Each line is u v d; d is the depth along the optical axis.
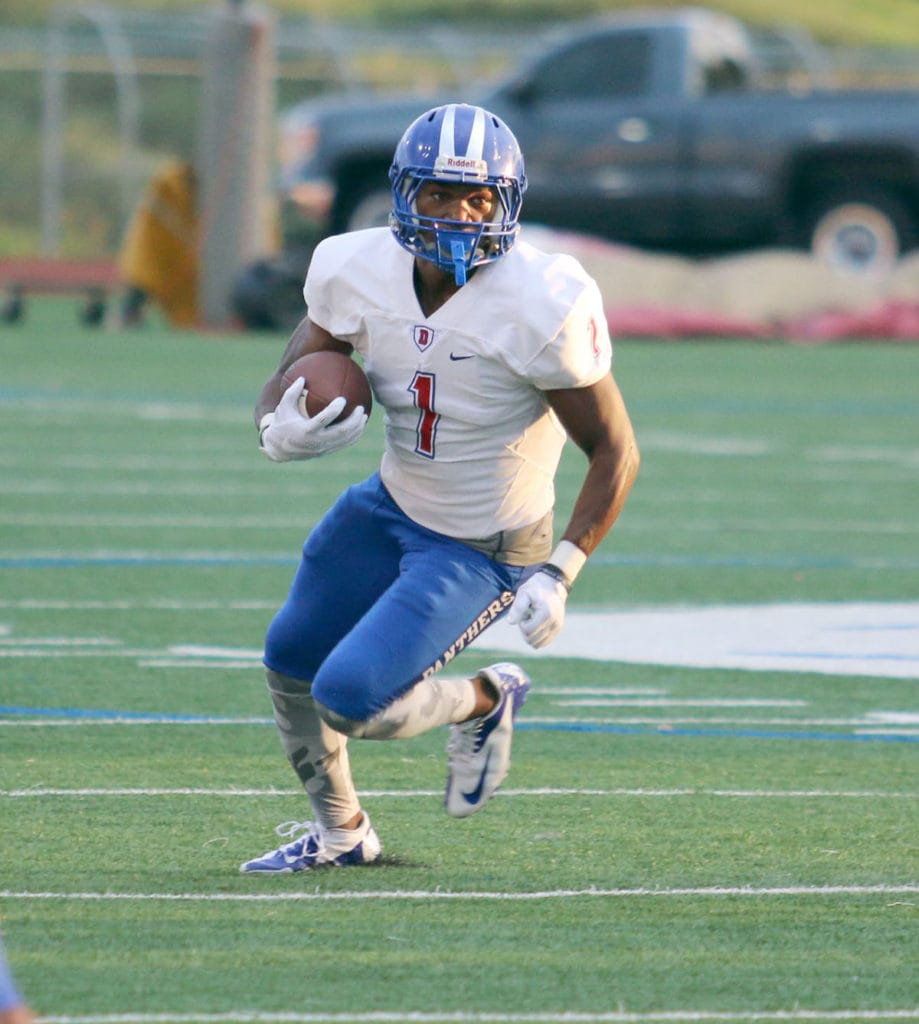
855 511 41.28
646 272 75.75
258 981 14.69
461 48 102.31
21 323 80.75
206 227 78.88
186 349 70.75
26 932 15.76
